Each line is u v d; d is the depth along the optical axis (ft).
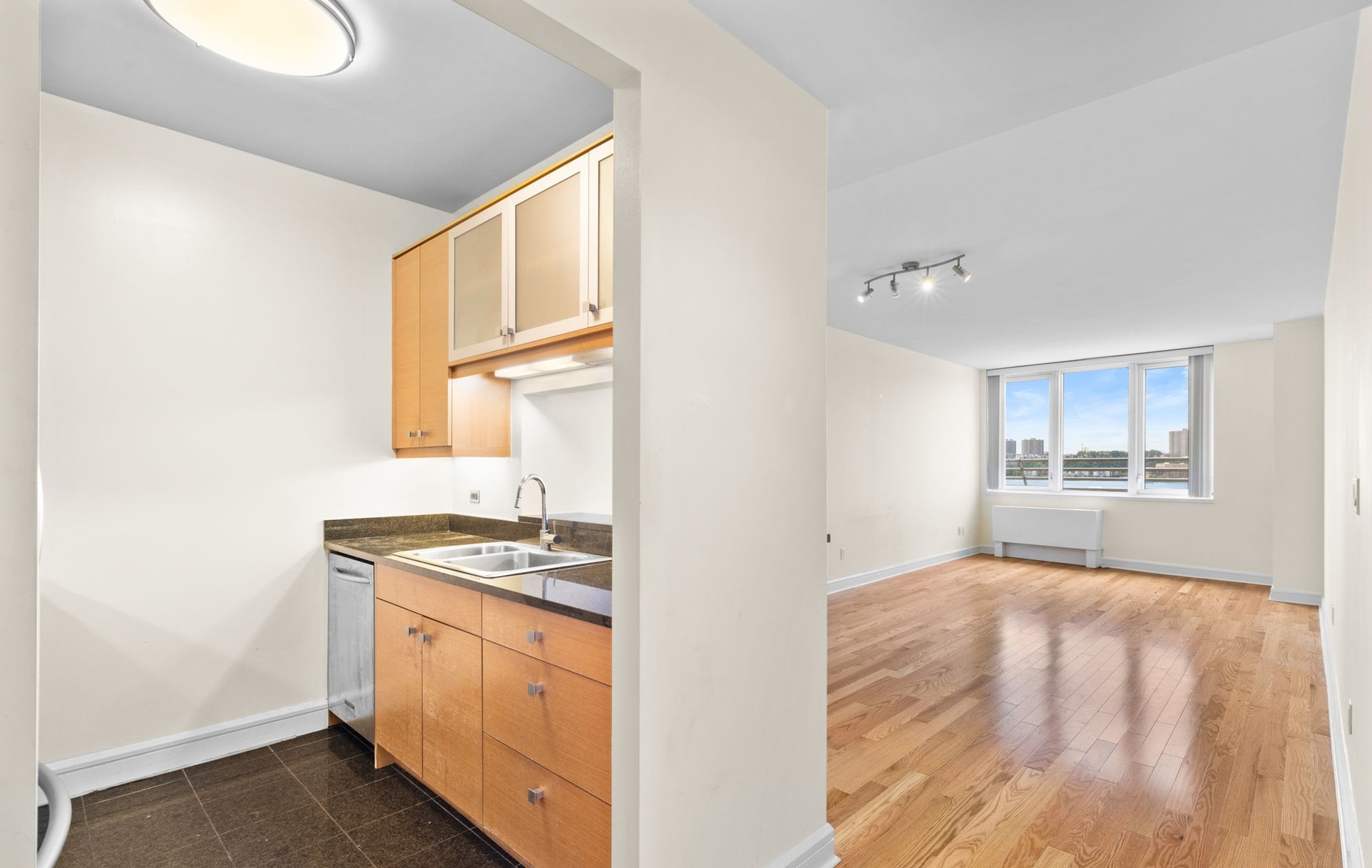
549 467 8.68
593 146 6.34
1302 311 16.16
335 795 7.23
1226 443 20.76
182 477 7.95
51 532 7.10
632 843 4.40
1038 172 8.48
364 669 8.16
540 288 6.99
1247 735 9.05
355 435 9.43
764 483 5.46
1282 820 6.90
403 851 6.23
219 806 6.99
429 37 6.05
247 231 8.46
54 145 7.14
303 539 8.92
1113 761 8.30
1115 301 15.17
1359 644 6.25
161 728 7.75
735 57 5.25
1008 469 26.35
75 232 7.27
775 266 5.62
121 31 6.02
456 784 6.50
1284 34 5.13
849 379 19.54
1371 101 4.83
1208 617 15.87
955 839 6.58
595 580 6.25
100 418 7.41
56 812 1.75
